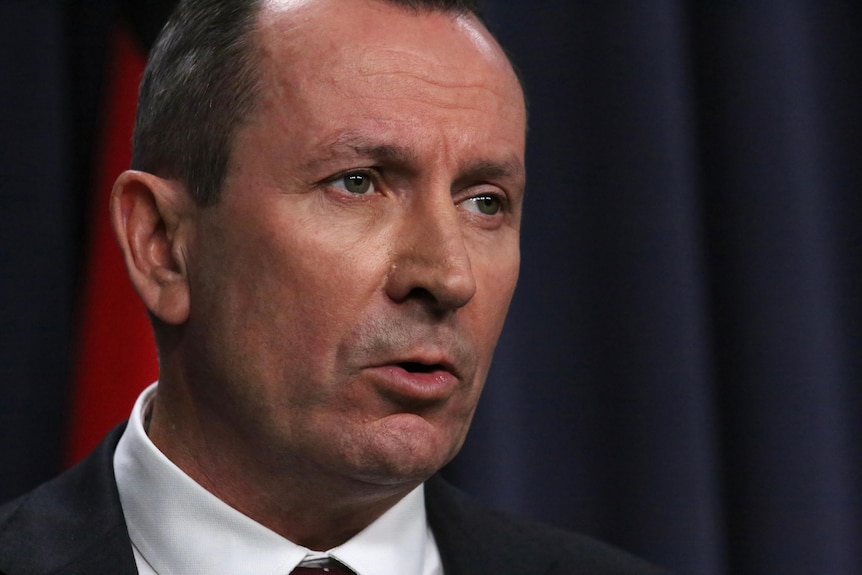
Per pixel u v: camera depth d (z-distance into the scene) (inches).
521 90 149.5
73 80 218.8
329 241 131.6
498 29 227.3
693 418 220.5
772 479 223.1
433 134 133.0
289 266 132.2
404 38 136.8
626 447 221.5
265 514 143.6
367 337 131.0
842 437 224.5
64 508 145.7
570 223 226.8
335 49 134.6
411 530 149.8
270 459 137.4
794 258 225.3
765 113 227.9
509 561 165.8
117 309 209.0
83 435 205.5
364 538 145.5
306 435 133.0
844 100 231.9
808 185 226.7
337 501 140.3
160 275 143.5
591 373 224.2
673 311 221.9
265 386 134.2
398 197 134.6
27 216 206.4
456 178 135.8
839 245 229.5
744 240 227.6
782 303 225.0
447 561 160.1
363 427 131.6
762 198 226.8
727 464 228.1
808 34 231.5
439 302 130.0
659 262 222.7
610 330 224.1
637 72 225.8
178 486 141.7
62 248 208.2
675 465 219.9
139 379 208.2
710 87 232.8
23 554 138.9
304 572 140.7
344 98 132.4
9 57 208.4
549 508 221.1
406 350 130.8
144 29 215.3
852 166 231.8
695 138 230.2
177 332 145.3
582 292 225.3
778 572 221.9
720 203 230.7
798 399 223.3
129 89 213.2
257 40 138.6
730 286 228.8
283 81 134.9
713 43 232.5
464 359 135.2
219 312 137.3
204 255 139.1
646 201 223.8
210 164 138.5
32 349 205.2
